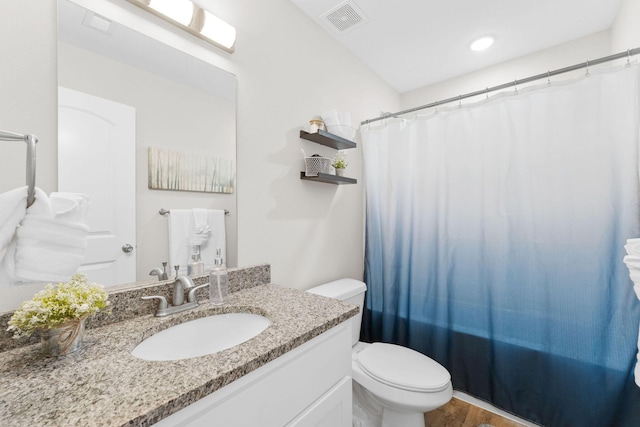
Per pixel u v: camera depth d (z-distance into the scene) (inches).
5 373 24.0
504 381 60.7
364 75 84.1
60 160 33.0
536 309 57.2
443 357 68.6
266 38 56.1
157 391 21.5
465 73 89.6
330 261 72.8
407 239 74.5
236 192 51.1
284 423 30.6
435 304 70.1
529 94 57.6
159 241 41.4
